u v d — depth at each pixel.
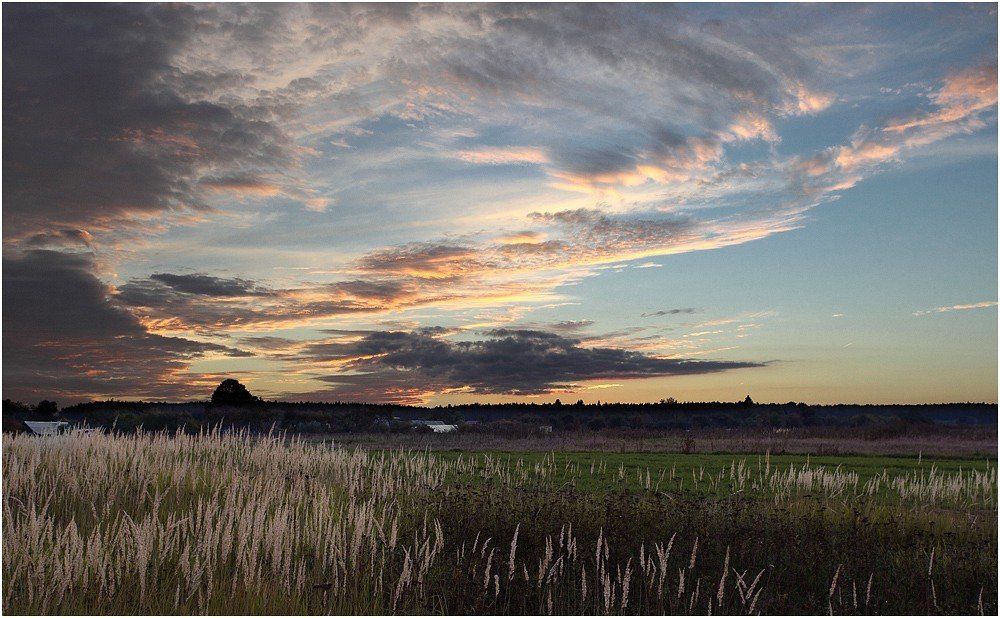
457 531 11.28
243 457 18.03
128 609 7.83
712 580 9.49
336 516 12.01
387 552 10.15
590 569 9.92
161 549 9.25
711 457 24.19
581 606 8.49
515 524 11.65
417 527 11.42
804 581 9.71
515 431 38.09
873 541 11.20
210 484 13.84
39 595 7.70
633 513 12.07
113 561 9.23
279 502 11.91
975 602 9.14
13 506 11.10
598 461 22.05
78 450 16.00
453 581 9.16
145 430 28.47
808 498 14.16
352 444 29.66
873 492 16.41
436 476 16.05
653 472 19.36
